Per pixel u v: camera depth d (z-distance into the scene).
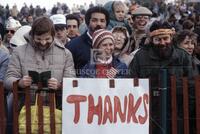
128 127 10.26
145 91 10.25
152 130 10.39
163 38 11.34
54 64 11.05
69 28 18.05
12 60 11.08
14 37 15.33
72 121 10.18
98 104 10.20
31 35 11.07
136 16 16.20
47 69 10.99
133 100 10.23
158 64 11.37
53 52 11.11
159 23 11.44
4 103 10.34
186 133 10.31
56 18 15.88
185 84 10.24
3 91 10.13
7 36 18.41
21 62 11.01
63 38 15.84
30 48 11.09
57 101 10.45
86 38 12.81
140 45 15.30
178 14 50.56
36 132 10.22
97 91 10.18
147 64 11.39
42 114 10.19
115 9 16.59
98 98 10.20
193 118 10.40
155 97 10.39
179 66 11.39
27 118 10.16
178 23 29.00
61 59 11.09
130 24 18.19
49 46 11.02
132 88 10.23
